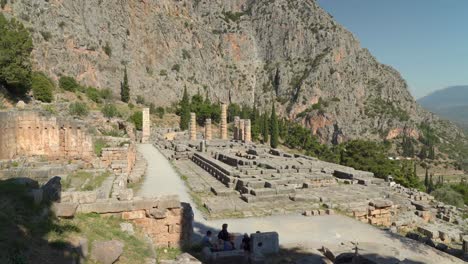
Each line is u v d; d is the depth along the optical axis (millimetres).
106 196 15109
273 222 19781
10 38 52312
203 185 28172
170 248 14414
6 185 12516
